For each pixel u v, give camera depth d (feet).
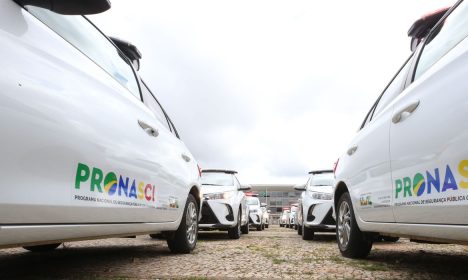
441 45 8.50
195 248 16.42
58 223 6.70
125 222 9.23
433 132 7.34
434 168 7.22
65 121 6.89
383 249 15.99
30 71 6.21
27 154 5.91
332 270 10.21
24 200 5.83
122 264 11.16
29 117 5.99
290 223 77.20
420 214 7.75
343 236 13.38
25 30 6.45
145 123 10.78
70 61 7.63
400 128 8.88
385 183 9.51
